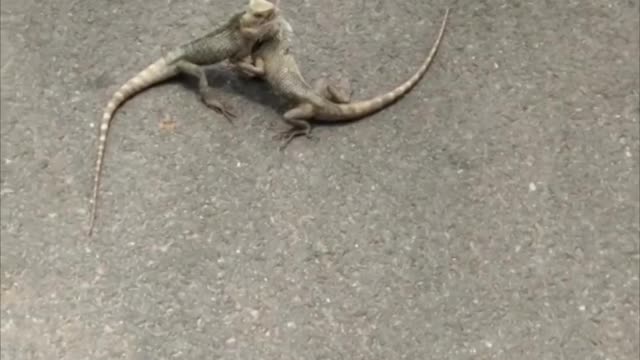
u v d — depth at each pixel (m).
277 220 1.73
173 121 1.77
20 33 1.81
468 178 1.76
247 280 1.71
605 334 1.70
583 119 1.80
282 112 1.78
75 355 1.67
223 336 1.68
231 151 1.76
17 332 1.68
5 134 1.76
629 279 1.72
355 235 1.73
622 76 1.82
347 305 1.70
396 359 1.68
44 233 1.72
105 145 1.75
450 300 1.71
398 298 1.70
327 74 1.80
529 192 1.76
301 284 1.71
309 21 1.83
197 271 1.71
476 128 1.79
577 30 1.84
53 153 1.75
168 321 1.69
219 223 1.73
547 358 1.69
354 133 1.77
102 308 1.69
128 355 1.67
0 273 1.70
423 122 1.79
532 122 1.79
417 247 1.73
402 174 1.76
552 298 1.71
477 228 1.74
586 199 1.76
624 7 1.85
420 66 1.81
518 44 1.83
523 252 1.73
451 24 1.84
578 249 1.73
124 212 1.73
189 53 1.76
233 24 1.73
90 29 1.82
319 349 1.68
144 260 1.71
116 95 1.76
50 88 1.78
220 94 1.78
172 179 1.75
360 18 1.83
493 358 1.68
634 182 1.77
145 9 1.83
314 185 1.75
